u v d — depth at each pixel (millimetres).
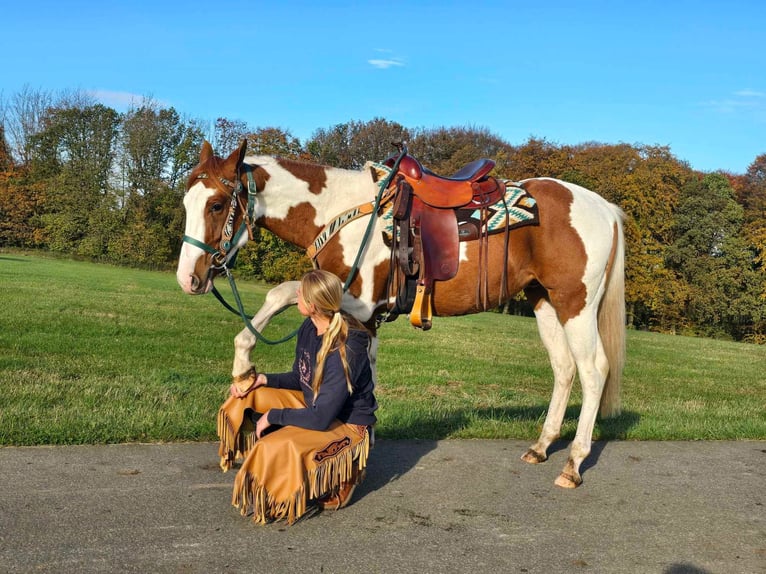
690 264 38000
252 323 3967
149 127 47125
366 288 4297
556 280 4566
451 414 6441
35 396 5770
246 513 3566
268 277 37281
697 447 5707
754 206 41938
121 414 5234
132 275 32125
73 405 5570
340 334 3516
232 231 4160
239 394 3770
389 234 4289
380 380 9320
